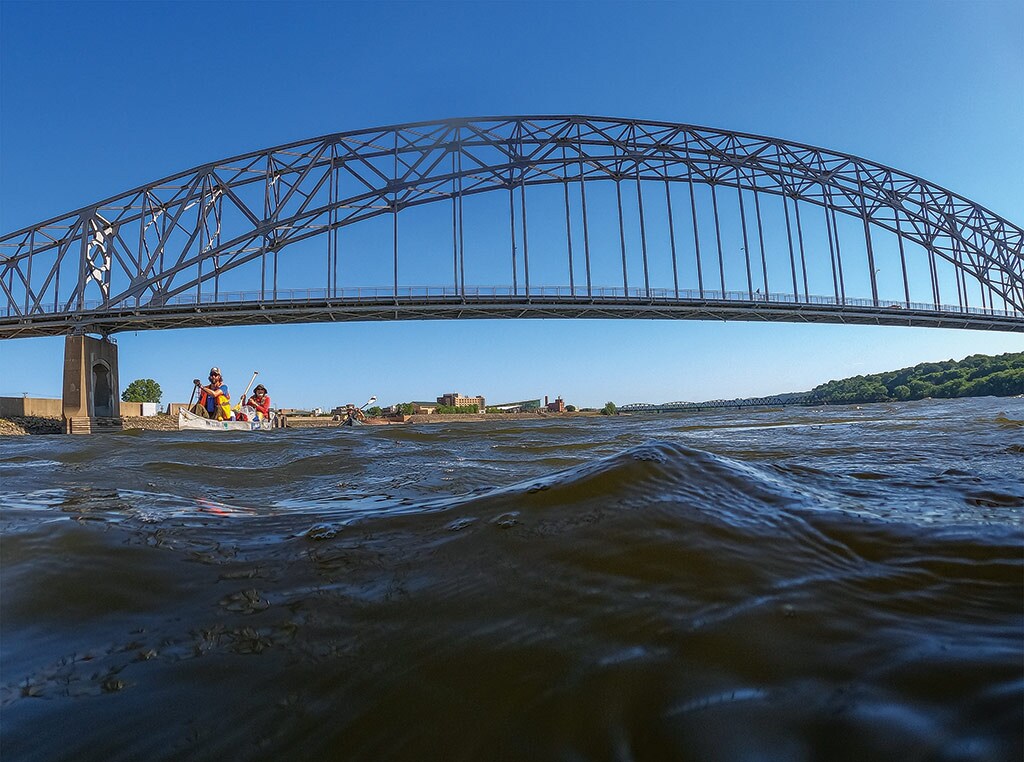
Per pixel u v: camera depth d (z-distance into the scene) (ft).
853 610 3.01
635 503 4.90
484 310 146.41
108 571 3.99
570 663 2.61
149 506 6.46
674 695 2.31
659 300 147.23
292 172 158.20
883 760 1.80
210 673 2.70
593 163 165.27
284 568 4.06
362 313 146.00
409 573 3.86
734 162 172.14
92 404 146.41
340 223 157.07
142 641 3.03
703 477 5.68
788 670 2.43
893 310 165.48
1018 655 2.43
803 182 179.11
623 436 25.77
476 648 2.81
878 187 185.68
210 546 4.61
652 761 1.95
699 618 2.97
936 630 2.73
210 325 152.05
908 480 6.77
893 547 3.95
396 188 157.17
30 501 6.52
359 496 8.50
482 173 159.94
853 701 2.16
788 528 4.33
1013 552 3.75
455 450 19.45
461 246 152.35
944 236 192.75
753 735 2.02
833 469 7.62
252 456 17.58
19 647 2.96
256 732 2.28
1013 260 201.46
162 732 2.30
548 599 3.31
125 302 157.58
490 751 2.09
